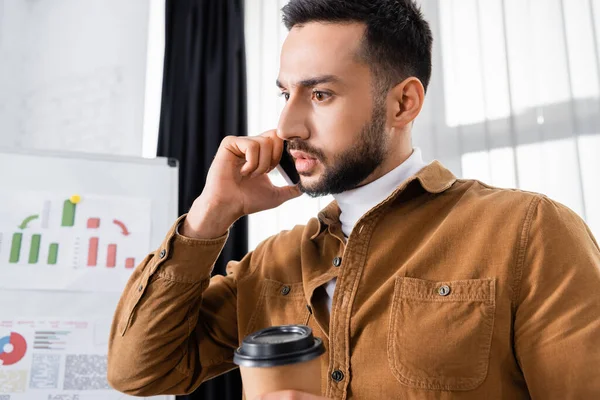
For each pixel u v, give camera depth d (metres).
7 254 1.42
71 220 1.49
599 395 0.54
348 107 0.73
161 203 1.59
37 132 1.92
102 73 2.02
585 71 1.64
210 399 1.74
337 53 0.73
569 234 0.65
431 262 0.70
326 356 0.72
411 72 0.81
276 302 0.83
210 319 0.91
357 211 0.80
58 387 1.37
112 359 0.86
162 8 2.15
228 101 1.96
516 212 0.68
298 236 0.91
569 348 0.57
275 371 0.49
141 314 0.83
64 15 2.02
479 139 1.74
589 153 1.59
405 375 0.64
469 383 0.61
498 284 0.64
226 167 0.85
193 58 2.02
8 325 1.38
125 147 2.00
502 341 0.63
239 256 1.85
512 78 1.73
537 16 1.73
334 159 0.73
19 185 1.48
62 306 1.43
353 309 0.71
